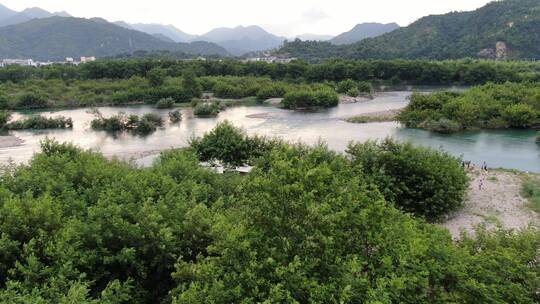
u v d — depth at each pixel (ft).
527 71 407.03
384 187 80.12
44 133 203.72
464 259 33.91
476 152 156.56
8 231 41.68
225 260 30.12
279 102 321.11
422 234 37.47
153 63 438.40
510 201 96.37
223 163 97.35
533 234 39.34
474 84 414.62
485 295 29.99
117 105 317.01
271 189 30.66
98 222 44.04
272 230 30.17
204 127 219.82
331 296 25.64
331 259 28.96
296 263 26.22
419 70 433.48
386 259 28.71
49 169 65.67
